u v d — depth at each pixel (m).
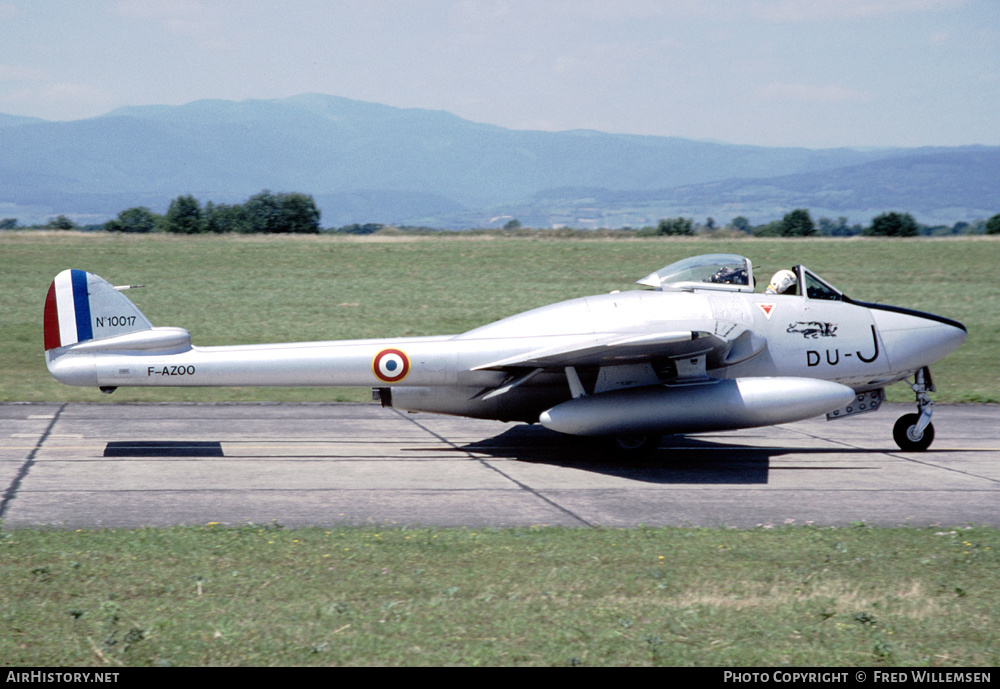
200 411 51.31
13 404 51.62
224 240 198.75
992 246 179.50
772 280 43.38
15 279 128.50
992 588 21.81
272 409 52.72
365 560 23.28
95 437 42.62
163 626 18.42
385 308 109.19
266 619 18.91
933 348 41.88
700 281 42.38
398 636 18.08
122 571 22.00
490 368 38.19
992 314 105.00
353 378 40.00
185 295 117.94
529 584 21.47
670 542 25.56
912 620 19.58
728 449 43.06
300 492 32.59
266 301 113.94
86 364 38.94
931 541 26.08
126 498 31.00
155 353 39.28
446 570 22.58
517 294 123.50
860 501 32.38
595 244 188.00
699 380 39.06
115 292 39.34
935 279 139.38
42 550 23.66
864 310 41.97
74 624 18.47
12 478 33.66
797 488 34.56
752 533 26.81
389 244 188.38
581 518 29.45
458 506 30.84
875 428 49.56
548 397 41.56
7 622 18.50
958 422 50.72
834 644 18.22
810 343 41.06
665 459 40.41
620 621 19.00
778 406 37.97
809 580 22.08
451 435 45.72
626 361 38.62
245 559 23.20
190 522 27.95
